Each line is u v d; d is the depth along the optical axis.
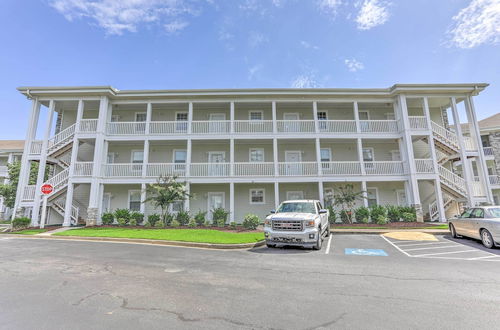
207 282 4.93
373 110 18.72
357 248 8.73
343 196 15.85
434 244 9.32
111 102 17.06
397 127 16.78
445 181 15.91
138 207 17.61
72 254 7.82
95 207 15.24
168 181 15.14
